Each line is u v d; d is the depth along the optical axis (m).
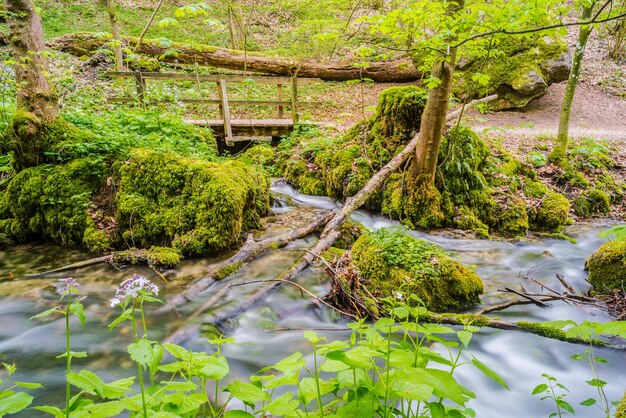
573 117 11.86
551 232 6.47
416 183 6.61
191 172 5.36
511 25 3.79
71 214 5.27
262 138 10.63
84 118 6.60
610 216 7.21
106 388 1.11
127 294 1.20
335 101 13.23
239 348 3.25
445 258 4.27
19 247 5.35
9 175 5.88
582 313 3.84
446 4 4.36
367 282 3.92
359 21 4.76
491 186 7.23
